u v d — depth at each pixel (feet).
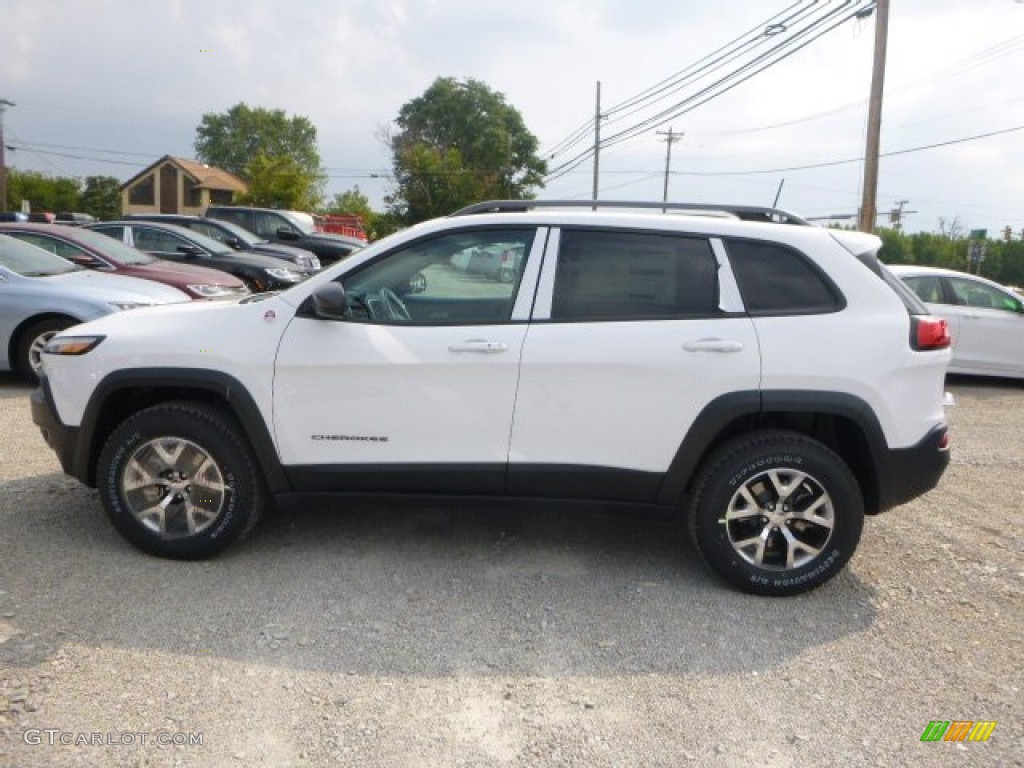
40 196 274.57
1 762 8.76
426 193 195.52
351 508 16.72
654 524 16.37
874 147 60.75
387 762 9.05
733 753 9.37
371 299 13.64
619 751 9.35
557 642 11.71
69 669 10.53
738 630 12.22
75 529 15.03
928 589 13.82
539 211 13.89
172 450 13.70
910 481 13.17
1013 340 34.14
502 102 236.63
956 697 10.62
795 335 12.89
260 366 13.35
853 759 9.33
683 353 12.84
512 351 12.99
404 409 13.26
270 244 54.54
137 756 8.98
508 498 13.57
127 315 14.70
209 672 10.62
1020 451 23.50
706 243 13.37
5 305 26.14
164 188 195.00
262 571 13.66
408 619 12.22
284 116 283.59
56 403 14.12
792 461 12.91
